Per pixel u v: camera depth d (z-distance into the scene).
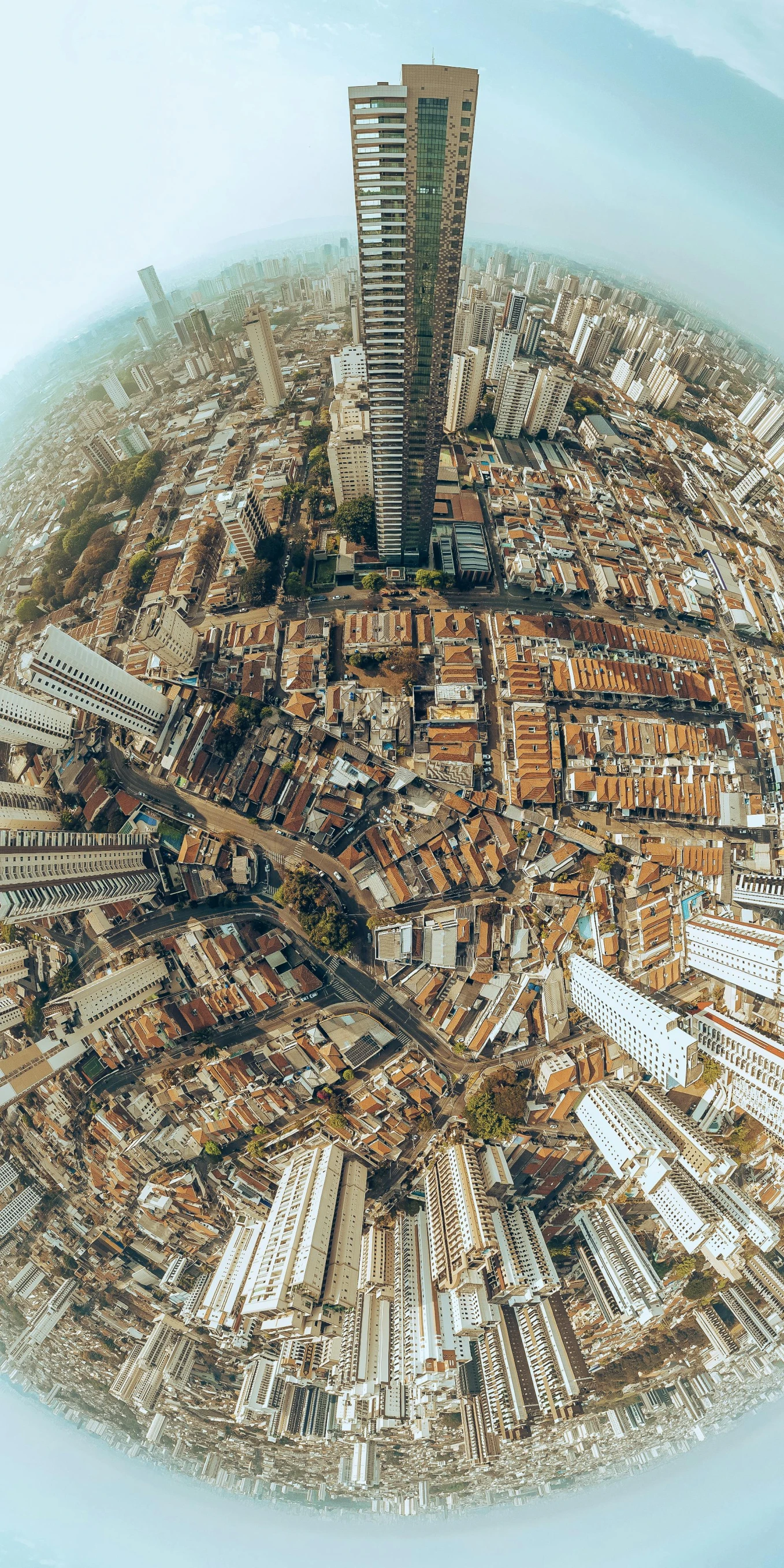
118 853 196.25
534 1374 197.00
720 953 196.50
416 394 175.12
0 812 190.12
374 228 142.25
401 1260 194.38
